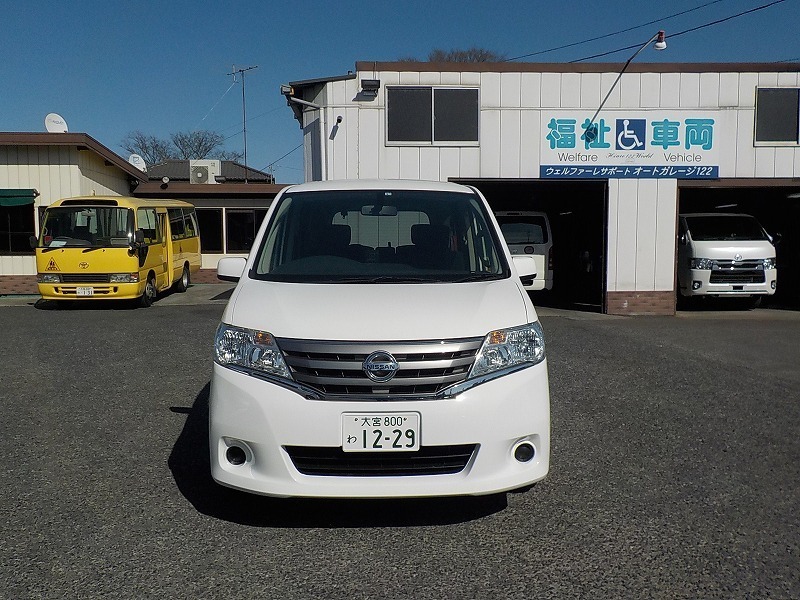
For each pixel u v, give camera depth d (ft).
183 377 24.75
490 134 42.47
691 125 42.88
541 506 13.48
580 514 13.10
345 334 11.62
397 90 42.06
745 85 42.73
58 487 14.39
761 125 43.04
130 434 18.04
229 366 12.01
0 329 36.63
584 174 43.04
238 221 70.79
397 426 11.37
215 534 12.26
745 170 43.24
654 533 12.29
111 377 24.73
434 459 11.66
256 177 136.36
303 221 15.99
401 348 11.48
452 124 42.39
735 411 20.29
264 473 11.60
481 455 11.57
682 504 13.56
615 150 42.91
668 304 44.06
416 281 14.21
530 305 13.19
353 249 15.48
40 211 55.21
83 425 18.83
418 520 12.89
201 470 15.43
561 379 24.39
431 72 42.04
